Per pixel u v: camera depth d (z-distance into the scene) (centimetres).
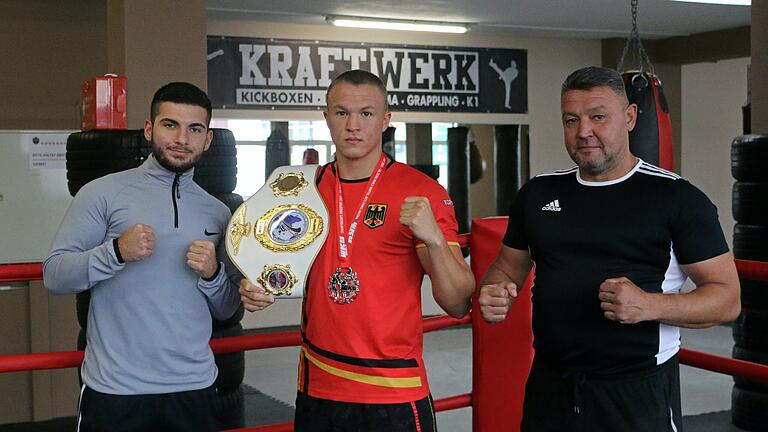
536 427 213
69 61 609
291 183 219
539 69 1003
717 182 1109
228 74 857
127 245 204
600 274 203
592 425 204
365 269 206
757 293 449
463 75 964
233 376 437
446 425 498
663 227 200
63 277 211
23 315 497
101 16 616
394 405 205
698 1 757
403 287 208
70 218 221
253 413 536
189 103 220
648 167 206
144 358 217
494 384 301
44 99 605
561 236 208
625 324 201
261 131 874
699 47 973
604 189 206
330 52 898
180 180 226
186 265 222
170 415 219
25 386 496
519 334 298
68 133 523
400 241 206
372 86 208
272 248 210
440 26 873
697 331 825
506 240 227
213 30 848
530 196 216
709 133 1100
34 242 519
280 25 876
